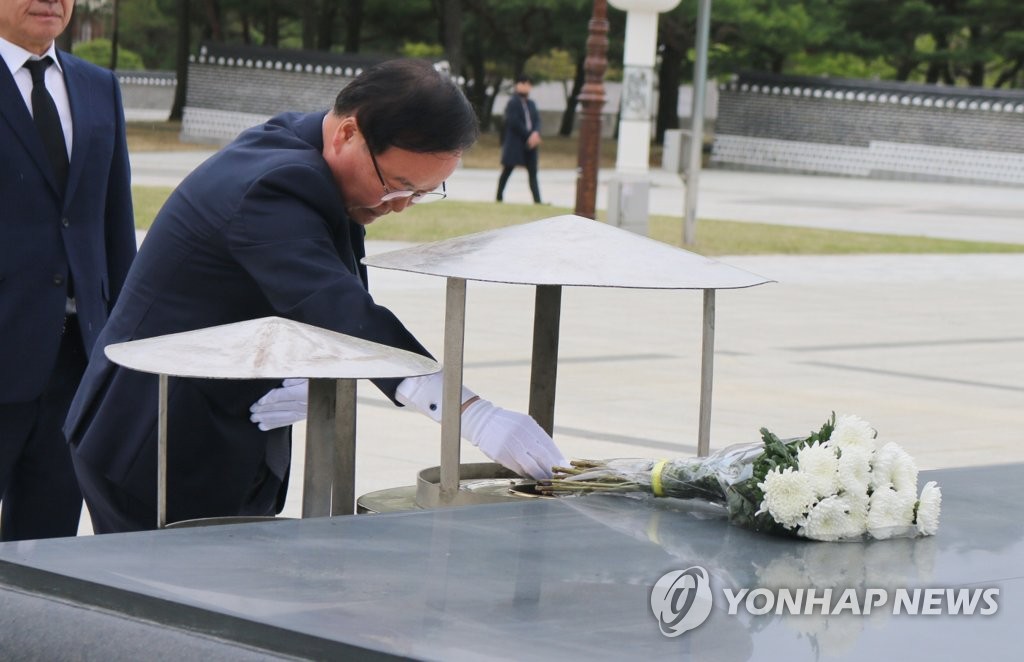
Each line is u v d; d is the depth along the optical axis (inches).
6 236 142.1
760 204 946.1
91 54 1886.1
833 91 1422.2
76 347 147.9
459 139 101.2
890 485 82.0
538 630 61.6
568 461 98.7
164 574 68.1
